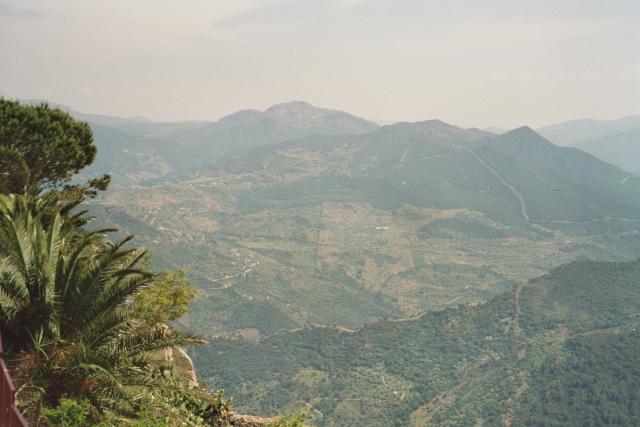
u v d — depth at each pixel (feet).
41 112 90.79
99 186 96.02
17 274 38.58
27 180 78.95
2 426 24.23
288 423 51.29
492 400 597.93
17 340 38.27
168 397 45.14
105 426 35.47
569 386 571.28
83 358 36.94
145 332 41.86
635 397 521.24
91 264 40.42
